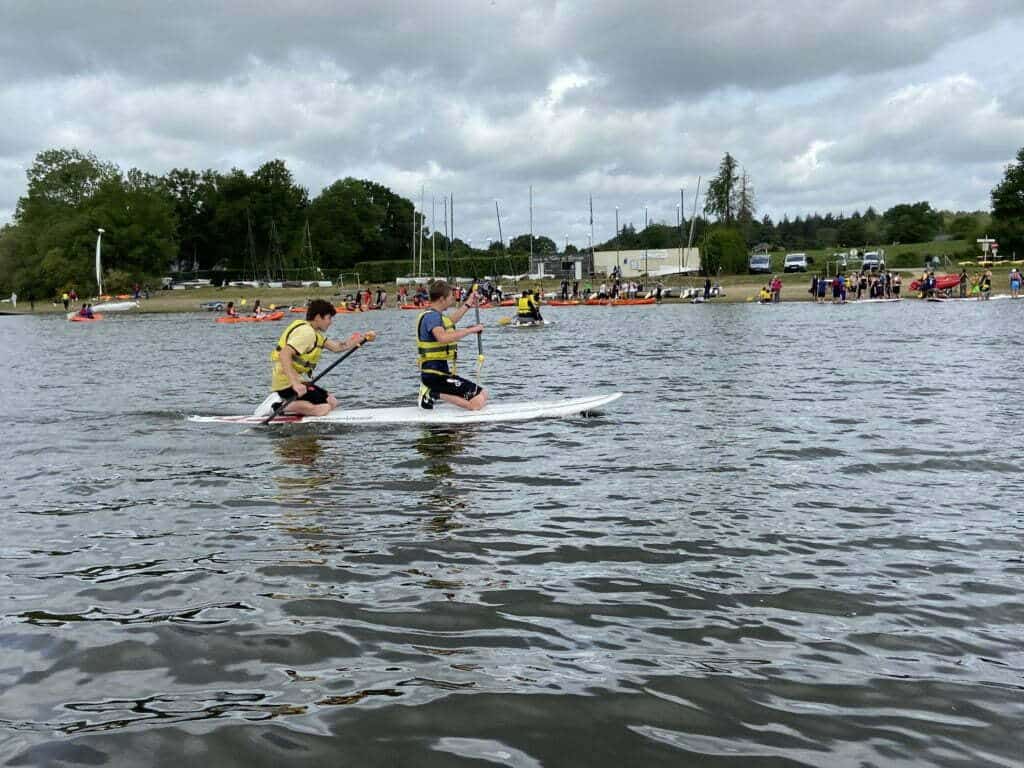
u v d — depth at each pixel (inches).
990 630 160.9
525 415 401.1
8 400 516.1
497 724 127.8
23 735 125.1
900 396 462.0
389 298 2773.1
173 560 202.7
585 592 180.7
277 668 146.4
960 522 229.3
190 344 1121.4
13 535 225.1
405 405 461.7
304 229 4333.2
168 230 3417.8
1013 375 545.6
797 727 126.8
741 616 168.2
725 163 4141.2
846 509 243.1
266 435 368.2
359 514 240.2
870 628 162.2
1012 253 2869.1
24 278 3213.6
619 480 279.1
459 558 202.2
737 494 260.7
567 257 3272.6
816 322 1240.8
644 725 127.3
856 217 5871.1
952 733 124.7
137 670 146.0
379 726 127.4
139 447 347.9
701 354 758.5
